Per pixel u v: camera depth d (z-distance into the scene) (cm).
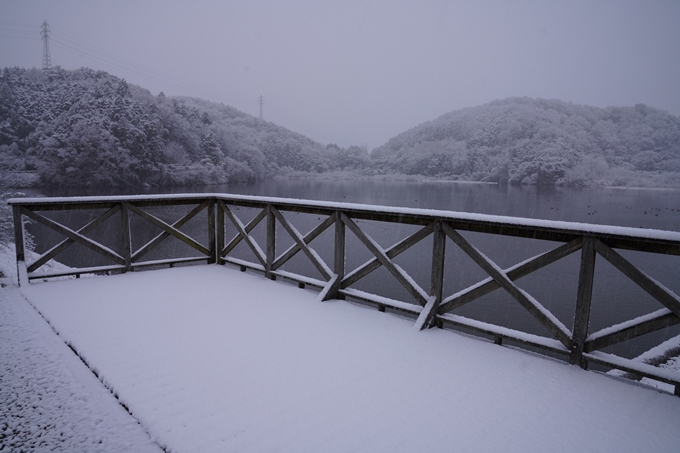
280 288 397
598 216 3538
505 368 241
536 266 257
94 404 194
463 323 289
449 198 5219
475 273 1584
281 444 167
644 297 1331
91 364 233
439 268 303
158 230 2231
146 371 227
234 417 186
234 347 262
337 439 172
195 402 197
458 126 10894
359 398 205
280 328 296
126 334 278
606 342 236
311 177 10169
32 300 346
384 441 171
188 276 438
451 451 167
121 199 435
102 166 3825
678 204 4497
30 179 3500
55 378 218
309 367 237
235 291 385
